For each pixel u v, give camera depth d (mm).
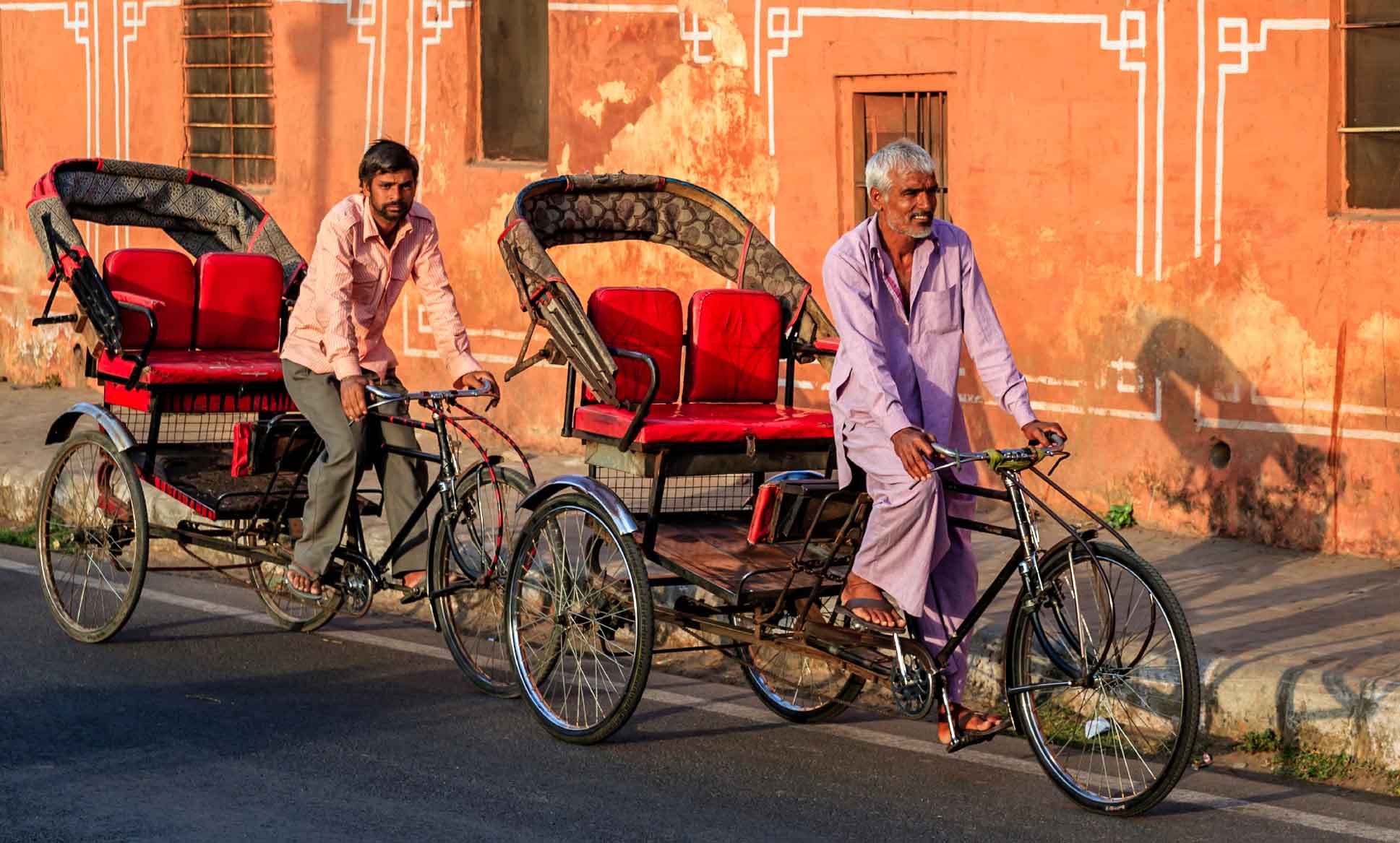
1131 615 4844
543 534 5734
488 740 5492
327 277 6035
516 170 10297
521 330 10367
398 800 4855
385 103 10906
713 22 9273
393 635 6988
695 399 6023
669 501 6246
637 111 9648
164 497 8656
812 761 5285
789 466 5703
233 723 5629
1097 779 4984
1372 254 7277
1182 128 7746
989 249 8391
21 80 13125
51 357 13156
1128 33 7855
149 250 7184
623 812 4766
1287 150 7480
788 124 9062
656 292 5980
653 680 6301
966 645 5195
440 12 10562
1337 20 7336
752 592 5199
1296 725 5398
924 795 4934
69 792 4879
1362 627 6164
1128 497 8094
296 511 6535
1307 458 7535
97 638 6688
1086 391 8164
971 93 8367
